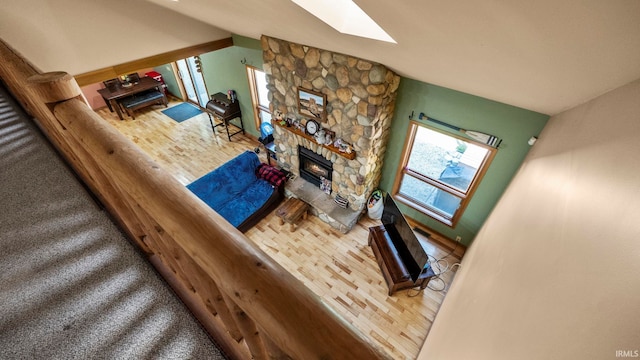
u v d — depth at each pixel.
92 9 3.00
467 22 0.91
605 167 0.78
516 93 1.89
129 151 0.61
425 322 3.05
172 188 0.51
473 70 1.59
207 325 1.00
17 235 1.35
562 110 2.01
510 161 2.82
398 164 3.81
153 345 0.96
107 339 0.98
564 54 0.93
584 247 0.61
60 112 0.80
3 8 2.54
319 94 3.34
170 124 6.43
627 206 0.51
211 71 5.53
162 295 1.10
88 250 1.27
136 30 3.39
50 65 2.94
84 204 1.50
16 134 2.11
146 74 7.29
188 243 0.44
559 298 0.59
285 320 0.33
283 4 1.46
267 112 5.26
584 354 0.40
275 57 3.54
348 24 1.59
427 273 3.10
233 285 0.37
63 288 1.12
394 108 3.39
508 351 0.67
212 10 2.48
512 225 1.59
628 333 0.33
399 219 3.25
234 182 4.53
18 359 0.93
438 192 4.18
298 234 4.04
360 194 3.80
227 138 5.99
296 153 4.38
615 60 0.83
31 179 1.68
